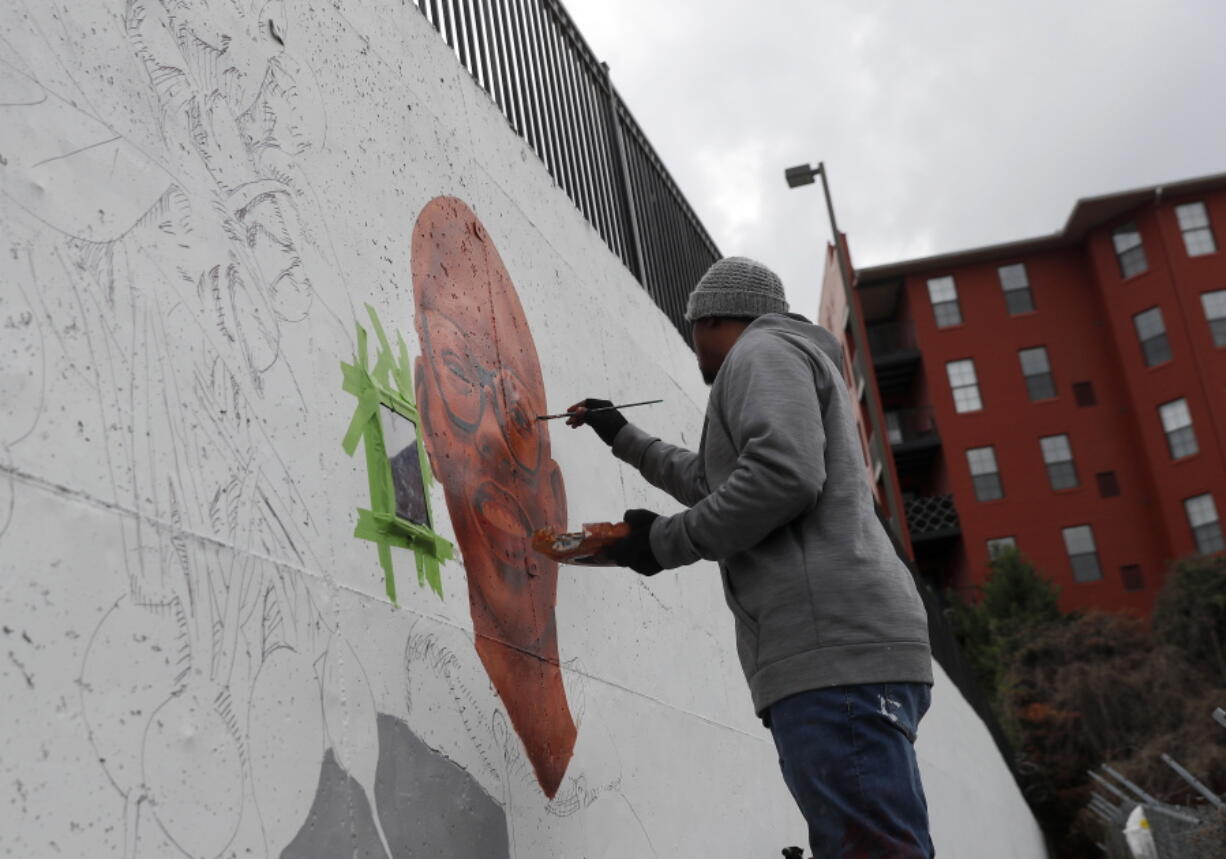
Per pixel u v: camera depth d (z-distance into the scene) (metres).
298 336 2.05
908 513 32.56
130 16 1.81
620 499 3.83
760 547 2.20
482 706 2.44
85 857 1.34
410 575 2.26
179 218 1.80
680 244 6.75
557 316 3.73
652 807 3.35
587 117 5.31
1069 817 23.62
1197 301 31.48
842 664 2.06
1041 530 31.83
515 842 2.45
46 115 1.57
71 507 1.43
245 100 2.10
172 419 1.66
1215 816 9.55
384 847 1.95
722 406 2.29
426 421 2.50
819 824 2.03
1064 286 33.72
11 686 1.29
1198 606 26.36
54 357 1.47
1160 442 31.48
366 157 2.57
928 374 33.28
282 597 1.80
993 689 27.59
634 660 3.54
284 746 1.73
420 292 2.66
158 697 1.50
